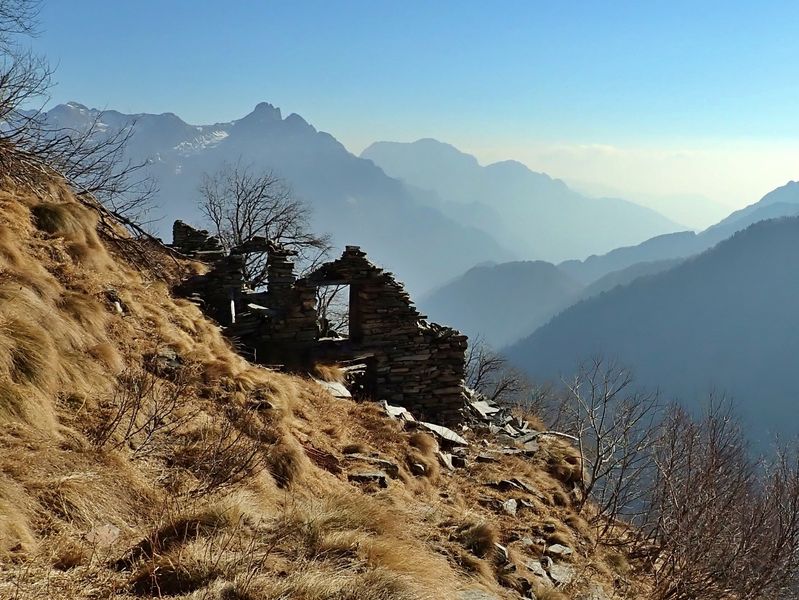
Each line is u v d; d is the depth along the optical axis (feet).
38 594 13.55
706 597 32.81
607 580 32.50
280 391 33.86
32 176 40.86
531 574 28.32
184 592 15.07
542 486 42.01
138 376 26.50
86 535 16.52
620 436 43.34
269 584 15.58
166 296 42.57
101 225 46.91
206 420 26.61
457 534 27.86
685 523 34.94
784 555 35.22
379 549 19.67
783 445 50.01
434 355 53.98
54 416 21.01
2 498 15.57
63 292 29.25
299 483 26.73
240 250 53.93
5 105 38.17
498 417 59.82
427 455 38.60
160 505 19.58
